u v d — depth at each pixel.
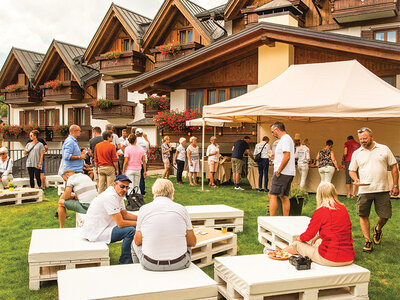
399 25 15.91
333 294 3.94
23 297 4.15
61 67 28.23
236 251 5.55
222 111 10.04
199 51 14.48
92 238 4.79
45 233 5.13
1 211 8.78
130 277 3.64
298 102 8.99
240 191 11.69
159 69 15.23
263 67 13.92
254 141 15.20
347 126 12.05
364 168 5.76
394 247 5.96
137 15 25.59
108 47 25.22
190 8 21.83
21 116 31.42
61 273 3.72
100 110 23.91
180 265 3.86
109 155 8.31
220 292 4.11
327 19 17.56
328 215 4.16
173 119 16.06
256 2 18.97
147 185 12.85
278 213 7.41
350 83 9.39
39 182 11.55
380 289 4.41
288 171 6.80
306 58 13.77
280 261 4.16
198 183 13.76
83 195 6.48
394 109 7.96
